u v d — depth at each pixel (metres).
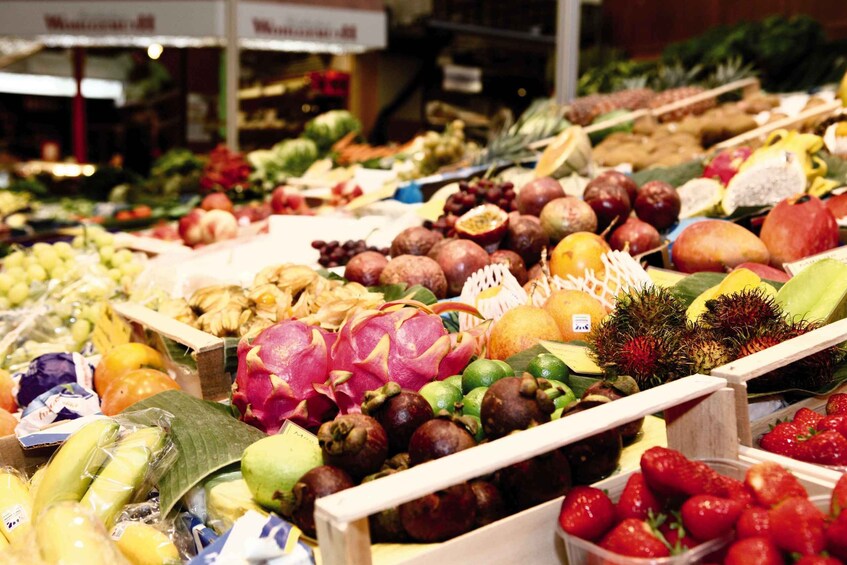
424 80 10.36
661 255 2.93
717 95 5.55
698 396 1.51
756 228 3.16
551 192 3.12
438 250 2.81
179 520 1.73
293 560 1.35
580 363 2.02
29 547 1.47
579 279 2.50
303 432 1.70
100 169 8.87
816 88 6.02
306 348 1.82
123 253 3.53
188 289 3.15
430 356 1.79
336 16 7.86
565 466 1.46
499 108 10.01
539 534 1.44
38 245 3.37
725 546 1.26
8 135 10.77
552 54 9.88
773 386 1.93
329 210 4.88
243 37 7.45
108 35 7.50
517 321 2.19
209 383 2.14
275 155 7.23
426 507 1.37
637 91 5.73
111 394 2.20
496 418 1.51
